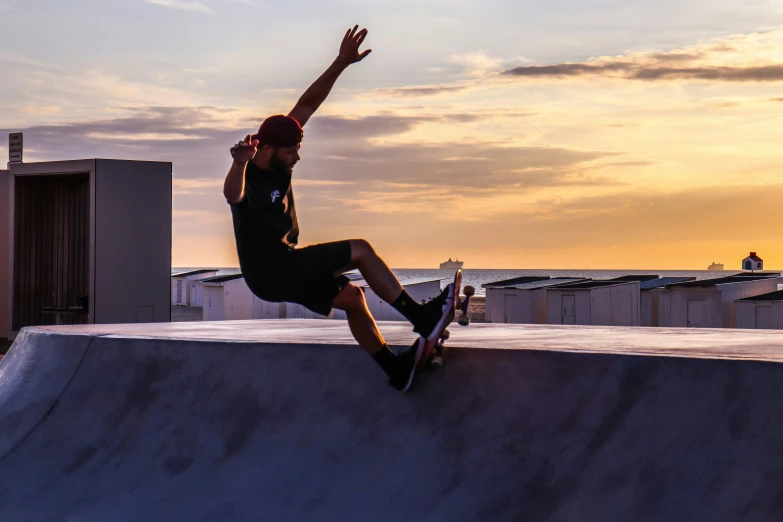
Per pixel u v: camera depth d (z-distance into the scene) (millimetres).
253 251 3955
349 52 4527
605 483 3992
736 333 6504
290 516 4469
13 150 16875
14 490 5266
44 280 17422
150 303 15922
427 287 25016
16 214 17094
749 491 3668
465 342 5441
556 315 23047
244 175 3863
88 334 6379
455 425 4570
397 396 4832
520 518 4035
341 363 5117
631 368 4309
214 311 25234
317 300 4109
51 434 5773
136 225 15781
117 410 5727
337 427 4867
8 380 6730
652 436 4043
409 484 4414
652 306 23609
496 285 25234
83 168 15477
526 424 4398
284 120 4016
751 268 30469
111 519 4781
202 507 4711
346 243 4098
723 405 3971
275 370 5293
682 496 3787
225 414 5273
